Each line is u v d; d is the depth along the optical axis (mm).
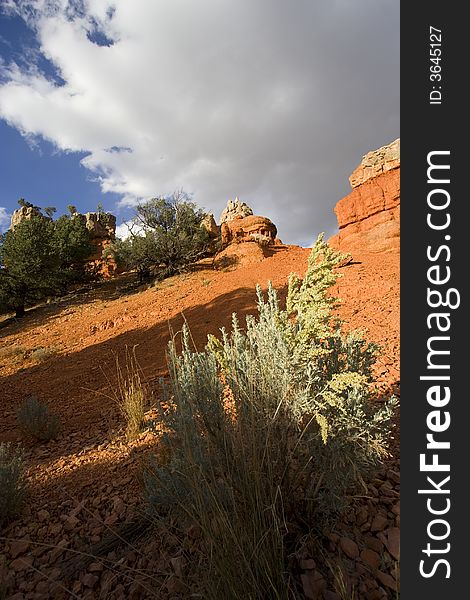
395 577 1674
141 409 5047
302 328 2219
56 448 5047
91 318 19719
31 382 10320
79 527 2760
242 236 35438
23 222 31922
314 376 2174
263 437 2062
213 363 2318
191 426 2059
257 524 1724
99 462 4016
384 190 17953
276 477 1991
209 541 1645
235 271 23219
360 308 9172
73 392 8648
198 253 32344
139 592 1905
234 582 1520
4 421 6965
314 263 2201
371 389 2307
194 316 13711
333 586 1672
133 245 30578
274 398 2080
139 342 12414
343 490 2076
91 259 46625
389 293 9930
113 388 8102
